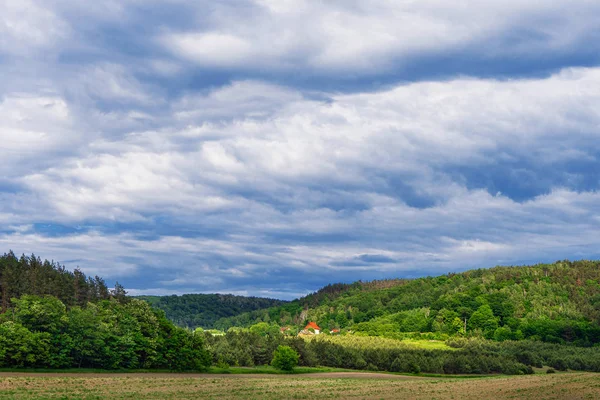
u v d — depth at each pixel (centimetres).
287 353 17988
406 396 10450
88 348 14888
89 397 9044
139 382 12119
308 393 10850
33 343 13688
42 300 15462
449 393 10944
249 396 10088
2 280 18912
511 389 11294
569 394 9775
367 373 18300
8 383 10481
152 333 16550
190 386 11712
